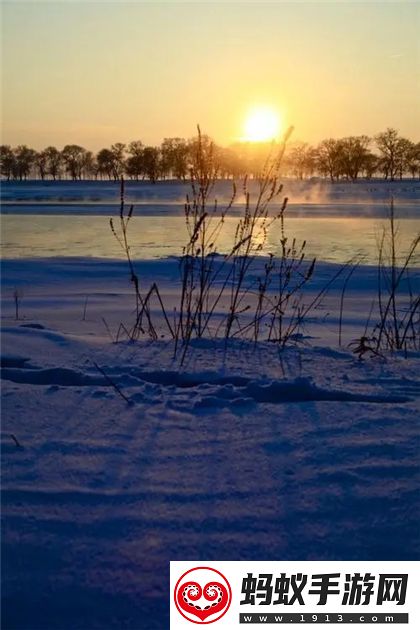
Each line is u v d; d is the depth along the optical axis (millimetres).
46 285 8234
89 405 3006
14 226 19938
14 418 2844
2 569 1808
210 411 2961
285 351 4066
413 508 2133
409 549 1936
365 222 21578
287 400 3221
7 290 7781
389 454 2521
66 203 35719
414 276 9109
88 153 109375
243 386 3383
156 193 53688
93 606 1686
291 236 16578
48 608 1677
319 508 2129
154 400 3068
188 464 2426
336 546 1945
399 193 53312
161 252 12984
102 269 9641
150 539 1950
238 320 5215
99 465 2406
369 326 5441
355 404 3074
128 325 5164
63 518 2051
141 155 99438
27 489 2219
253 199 37312
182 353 3951
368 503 2162
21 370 3488
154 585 1762
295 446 2592
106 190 62719
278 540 1963
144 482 2285
